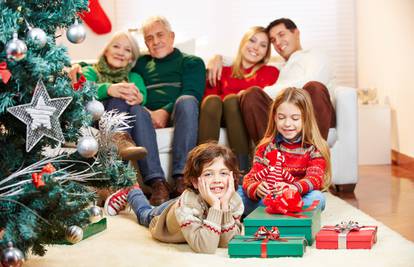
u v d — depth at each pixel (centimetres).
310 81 430
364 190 444
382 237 300
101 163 256
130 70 461
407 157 534
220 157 285
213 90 470
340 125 438
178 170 411
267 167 341
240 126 419
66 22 247
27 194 221
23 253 224
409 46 520
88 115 248
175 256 272
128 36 452
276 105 346
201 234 276
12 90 229
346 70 676
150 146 407
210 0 679
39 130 233
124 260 266
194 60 457
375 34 603
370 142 554
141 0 679
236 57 468
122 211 372
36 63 222
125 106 417
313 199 326
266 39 464
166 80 458
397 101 553
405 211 375
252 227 289
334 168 438
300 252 268
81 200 242
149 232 323
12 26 223
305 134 344
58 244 295
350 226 290
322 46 677
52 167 226
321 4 675
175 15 680
